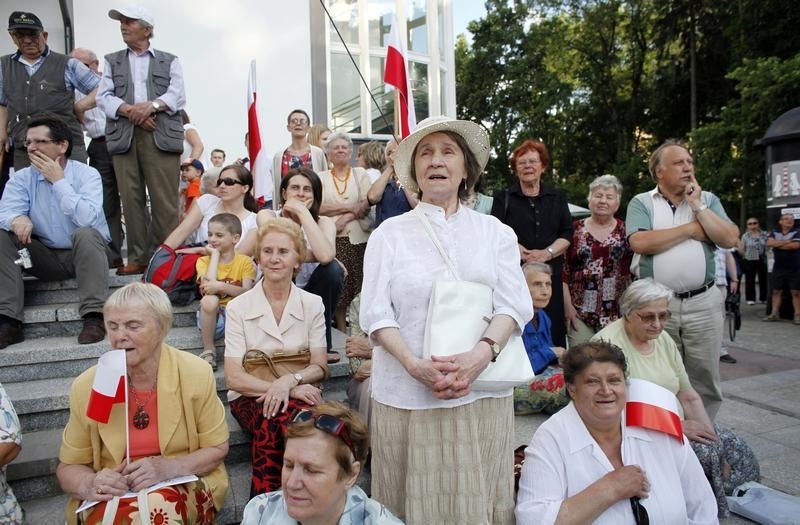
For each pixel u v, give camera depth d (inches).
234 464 119.9
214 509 92.2
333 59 400.2
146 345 86.1
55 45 306.0
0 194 186.1
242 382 106.2
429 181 82.0
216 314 137.8
